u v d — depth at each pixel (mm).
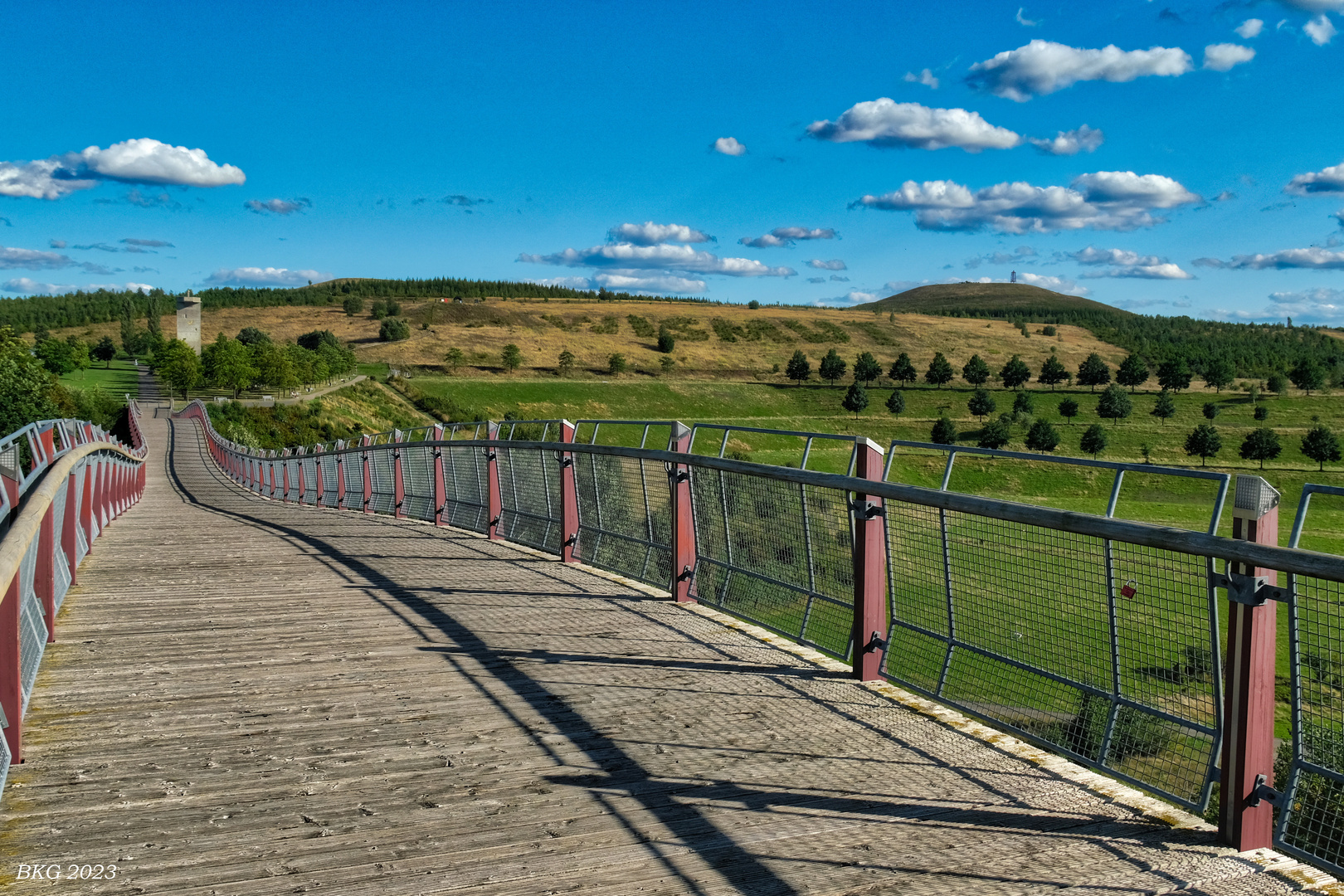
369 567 9086
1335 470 111562
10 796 3598
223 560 9586
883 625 5359
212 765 3965
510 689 5129
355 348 184625
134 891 2883
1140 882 3041
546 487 10180
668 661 5711
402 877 3002
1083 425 140000
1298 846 3219
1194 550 3252
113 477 16297
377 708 4773
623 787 3801
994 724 4566
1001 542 4516
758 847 3270
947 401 163000
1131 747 3859
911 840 3340
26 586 4723
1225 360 189250
